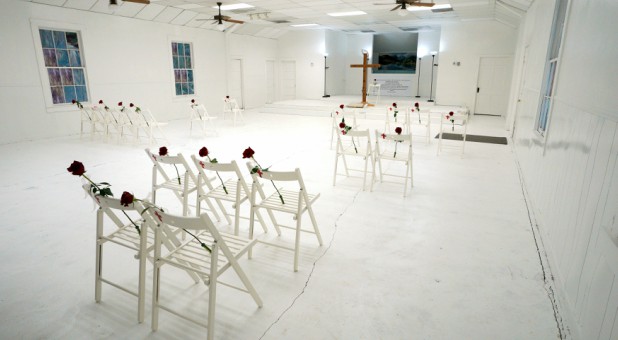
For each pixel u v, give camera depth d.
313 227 2.84
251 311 2.01
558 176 2.61
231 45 11.38
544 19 4.25
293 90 13.56
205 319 1.95
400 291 2.19
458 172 4.75
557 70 3.00
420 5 6.45
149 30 8.64
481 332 1.85
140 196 3.83
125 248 2.70
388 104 11.19
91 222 3.17
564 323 1.92
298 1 7.30
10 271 2.38
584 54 2.27
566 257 2.14
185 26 9.61
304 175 4.60
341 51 14.08
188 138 7.02
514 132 6.64
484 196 3.86
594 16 2.12
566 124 2.54
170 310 1.84
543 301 2.10
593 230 1.74
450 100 10.86
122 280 2.30
